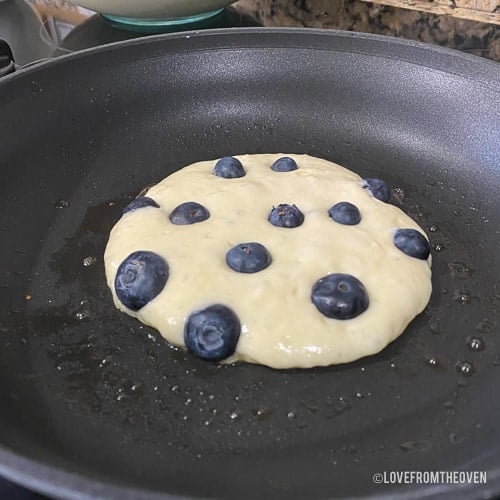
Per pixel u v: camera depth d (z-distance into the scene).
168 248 0.20
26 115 0.24
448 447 0.16
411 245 0.21
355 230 0.21
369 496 0.12
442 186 0.25
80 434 0.17
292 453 0.16
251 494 0.15
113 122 0.26
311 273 0.20
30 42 0.34
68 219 0.23
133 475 0.15
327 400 0.18
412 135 0.26
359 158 0.26
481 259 0.22
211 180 0.23
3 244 0.22
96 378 0.18
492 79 0.25
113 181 0.25
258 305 0.19
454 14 0.34
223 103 0.27
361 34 0.27
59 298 0.20
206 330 0.18
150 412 0.17
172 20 0.33
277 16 0.35
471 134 0.25
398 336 0.19
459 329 0.20
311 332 0.18
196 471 0.16
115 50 0.26
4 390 0.17
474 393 0.18
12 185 0.23
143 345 0.19
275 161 0.25
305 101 0.27
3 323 0.20
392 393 0.18
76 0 0.30
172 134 0.27
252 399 0.18
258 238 0.21
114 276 0.20
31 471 0.12
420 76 0.26
